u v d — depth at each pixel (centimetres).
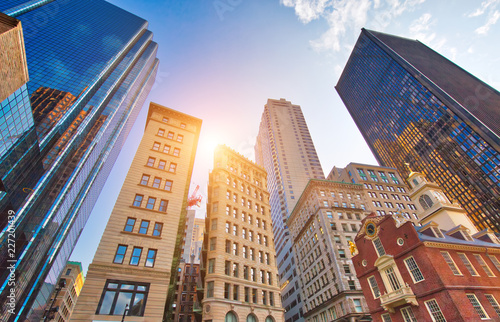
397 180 8831
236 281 3528
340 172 10488
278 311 3750
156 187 3606
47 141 6725
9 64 1673
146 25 16812
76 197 9094
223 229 3928
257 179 5509
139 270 2770
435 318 2502
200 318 3438
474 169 11519
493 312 2475
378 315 3127
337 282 5097
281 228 10469
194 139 4991
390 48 15875
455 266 2756
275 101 18800
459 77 14012
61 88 8488
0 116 3519
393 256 3064
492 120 11156
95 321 2323
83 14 12838
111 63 10969
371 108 17712
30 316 6881
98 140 9150
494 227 10819
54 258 7975
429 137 13438
